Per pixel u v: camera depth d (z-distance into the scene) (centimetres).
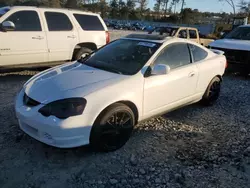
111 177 298
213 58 525
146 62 385
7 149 339
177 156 349
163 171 314
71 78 350
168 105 422
